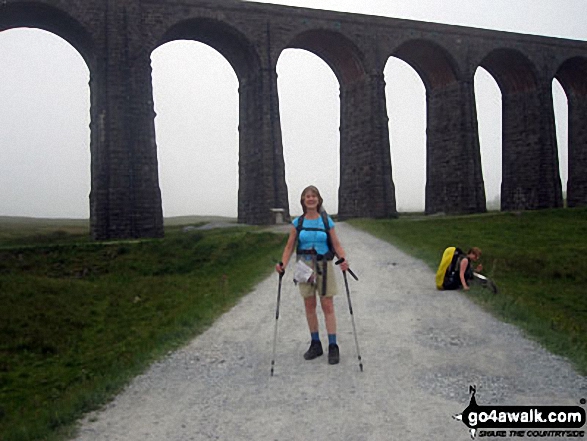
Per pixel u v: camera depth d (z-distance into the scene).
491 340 10.44
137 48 42.16
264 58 46.91
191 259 31.70
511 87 63.06
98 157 40.50
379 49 51.59
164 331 13.60
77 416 7.49
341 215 55.09
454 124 55.84
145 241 34.22
